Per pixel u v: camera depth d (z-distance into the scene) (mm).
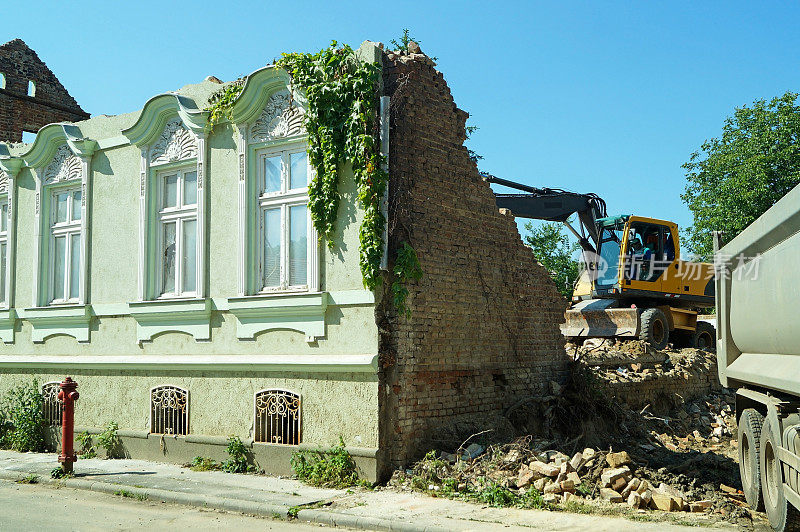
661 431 15477
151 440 12602
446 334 11258
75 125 14562
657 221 21234
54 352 14422
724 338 9828
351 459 10336
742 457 9242
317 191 10820
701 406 17750
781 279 7477
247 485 10273
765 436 8125
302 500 9258
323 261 10914
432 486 9680
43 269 14922
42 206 15023
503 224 12789
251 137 11836
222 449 11711
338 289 10703
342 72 10820
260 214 11789
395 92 10742
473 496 9188
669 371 17797
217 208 12172
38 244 14930
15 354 15148
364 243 10289
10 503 9695
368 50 10773
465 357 11602
